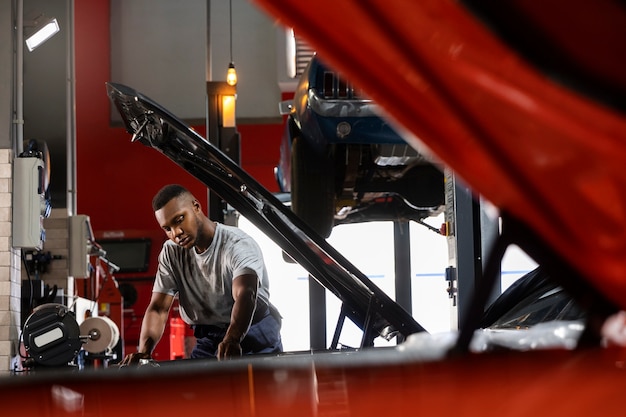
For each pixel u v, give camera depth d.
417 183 8.07
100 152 21.31
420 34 0.95
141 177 21.17
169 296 5.24
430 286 10.41
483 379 0.97
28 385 1.00
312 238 4.61
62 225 12.21
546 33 1.03
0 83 9.27
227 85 10.77
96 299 13.40
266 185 21.62
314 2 0.93
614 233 1.02
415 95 1.00
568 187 1.01
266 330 5.18
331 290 4.81
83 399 0.96
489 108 0.98
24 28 10.68
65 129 12.86
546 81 0.96
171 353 16.77
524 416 0.92
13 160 9.20
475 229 6.36
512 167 1.02
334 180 7.65
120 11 22.64
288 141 8.01
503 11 1.02
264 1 0.94
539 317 3.13
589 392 0.94
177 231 4.97
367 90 1.00
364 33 0.95
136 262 19.55
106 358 9.30
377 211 8.98
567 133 0.96
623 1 1.00
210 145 4.51
